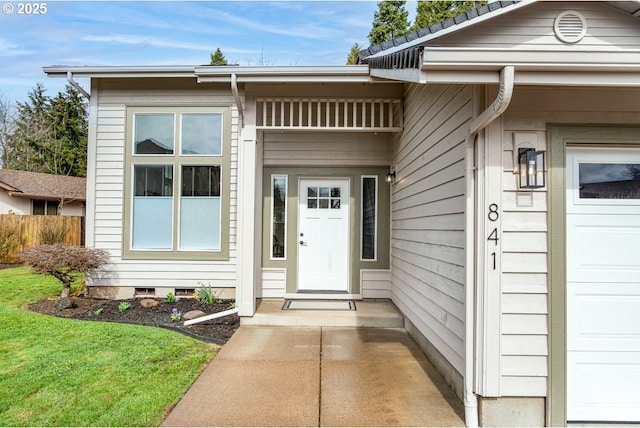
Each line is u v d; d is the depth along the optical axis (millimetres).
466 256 2611
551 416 2459
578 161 2590
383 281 5832
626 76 2133
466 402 2523
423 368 3402
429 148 3691
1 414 2479
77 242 11570
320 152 5910
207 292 5754
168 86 6023
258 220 5684
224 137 6004
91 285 5977
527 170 2445
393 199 5641
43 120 20656
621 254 2576
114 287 5996
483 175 2537
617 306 2559
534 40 2592
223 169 6004
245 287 4699
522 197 2531
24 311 5141
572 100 2535
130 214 6016
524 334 2490
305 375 3215
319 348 3896
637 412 2533
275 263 5926
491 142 2533
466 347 2562
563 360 2482
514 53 2059
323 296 5824
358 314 4871
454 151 2986
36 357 3477
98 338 4023
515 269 2508
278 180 6031
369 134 5914
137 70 5598
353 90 5004
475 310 2557
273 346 3939
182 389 2900
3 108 20969
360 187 5938
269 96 4902
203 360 3504
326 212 6094
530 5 2543
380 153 5910
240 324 4719
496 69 2148
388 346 3992
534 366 2484
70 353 3584
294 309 5105
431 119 3643
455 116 2975
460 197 2840
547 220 2518
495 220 2512
